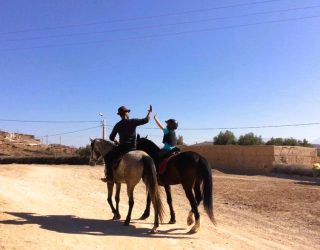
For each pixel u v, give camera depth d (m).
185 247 8.71
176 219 12.12
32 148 69.62
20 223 9.85
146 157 10.15
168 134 10.76
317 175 34.97
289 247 9.59
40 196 15.29
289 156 42.03
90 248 8.05
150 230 10.18
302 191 20.52
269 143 59.50
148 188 9.88
